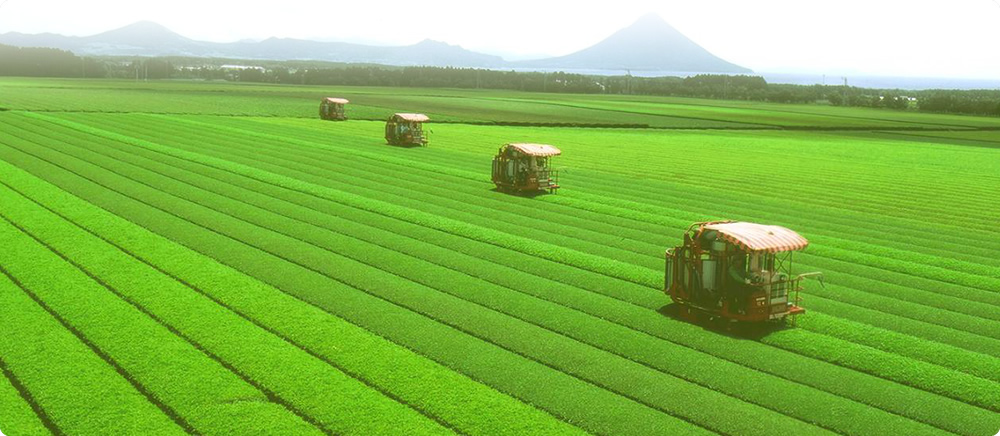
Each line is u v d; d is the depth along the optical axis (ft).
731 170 225.15
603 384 69.10
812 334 81.46
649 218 143.64
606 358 74.69
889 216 159.74
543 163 167.02
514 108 499.92
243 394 65.72
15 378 68.33
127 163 185.47
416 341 77.97
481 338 80.07
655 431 60.59
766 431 60.85
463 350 75.87
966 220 157.38
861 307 93.61
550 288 96.53
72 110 325.62
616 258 114.11
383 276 99.76
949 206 173.47
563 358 74.38
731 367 73.10
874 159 271.69
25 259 102.58
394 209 140.97
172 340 76.69
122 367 70.44
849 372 73.10
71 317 82.07
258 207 142.10
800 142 333.01
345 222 130.93
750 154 273.95
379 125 329.72
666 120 434.71
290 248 112.37
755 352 76.74
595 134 332.80
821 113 590.14
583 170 213.05
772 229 85.20
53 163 181.68
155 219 128.47
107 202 140.67
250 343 76.13
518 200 157.99
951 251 127.44
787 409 65.00
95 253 106.63
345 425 60.85
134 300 88.17
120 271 98.68
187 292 91.04
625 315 87.15
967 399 68.13
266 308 86.17
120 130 257.14
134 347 74.54
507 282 99.04
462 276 100.58
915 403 66.69
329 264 104.58
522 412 63.16
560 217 142.92
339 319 83.76
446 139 281.95
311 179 175.83
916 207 171.22
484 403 64.59
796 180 208.33
